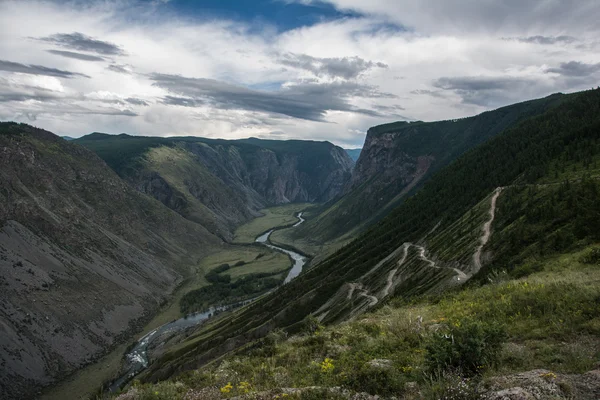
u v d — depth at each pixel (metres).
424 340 15.82
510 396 8.92
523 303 18.50
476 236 79.69
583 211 50.78
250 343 85.69
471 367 11.69
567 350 11.76
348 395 11.28
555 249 45.09
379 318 27.11
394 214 175.25
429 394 10.21
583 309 15.07
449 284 63.50
